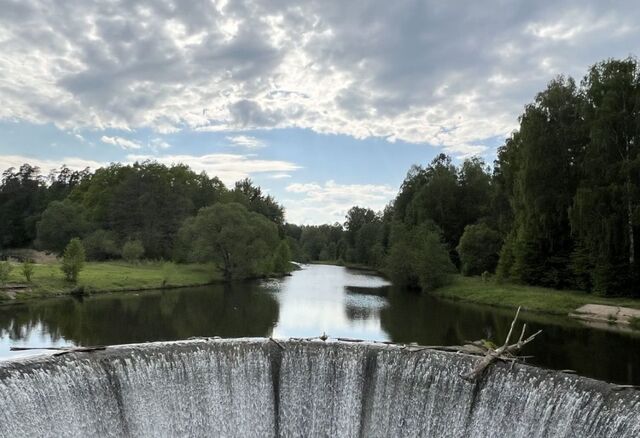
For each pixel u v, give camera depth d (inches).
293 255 7504.9
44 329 1660.9
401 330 1785.2
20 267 2711.6
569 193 2440.9
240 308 2273.6
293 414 1063.6
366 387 1040.8
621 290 2135.8
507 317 2058.3
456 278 3284.9
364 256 6820.9
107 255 4116.6
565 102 2493.8
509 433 876.0
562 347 1466.5
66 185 6998.0
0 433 770.2
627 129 2121.1
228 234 3622.0
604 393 780.0
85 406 882.8
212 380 1026.1
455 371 954.1
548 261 2561.5
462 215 4291.3
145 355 971.3
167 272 3526.1
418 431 982.4
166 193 4542.3
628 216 2053.4
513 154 3112.7
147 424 957.2
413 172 5231.3
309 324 1903.3
